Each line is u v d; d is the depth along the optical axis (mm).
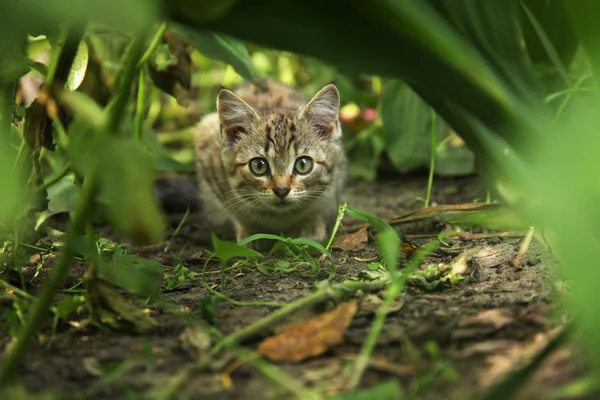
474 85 1381
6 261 1683
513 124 1420
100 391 1479
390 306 1616
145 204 1235
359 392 1399
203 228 1868
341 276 1696
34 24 1374
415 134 1944
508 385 1281
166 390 1439
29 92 1895
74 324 1612
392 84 1942
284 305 1629
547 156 1327
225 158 1856
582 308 1255
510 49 1583
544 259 1685
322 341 1575
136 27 1133
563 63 1734
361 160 1994
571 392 1359
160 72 1738
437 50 1309
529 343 1571
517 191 1577
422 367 1521
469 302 1625
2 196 1303
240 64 1643
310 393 1405
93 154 1292
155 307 1637
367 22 1317
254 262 1725
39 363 1574
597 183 1246
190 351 1577
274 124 1843
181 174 1954
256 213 1853
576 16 1497
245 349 1582
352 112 2049
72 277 1699
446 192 1922
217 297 1658
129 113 1839
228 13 1314
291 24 1323
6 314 1607
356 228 1807
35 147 1639
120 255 1643
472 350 1567
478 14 1572
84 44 1655
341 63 1365
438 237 1722
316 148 1851
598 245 1428
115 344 1593
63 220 1848
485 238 1747
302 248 1726
